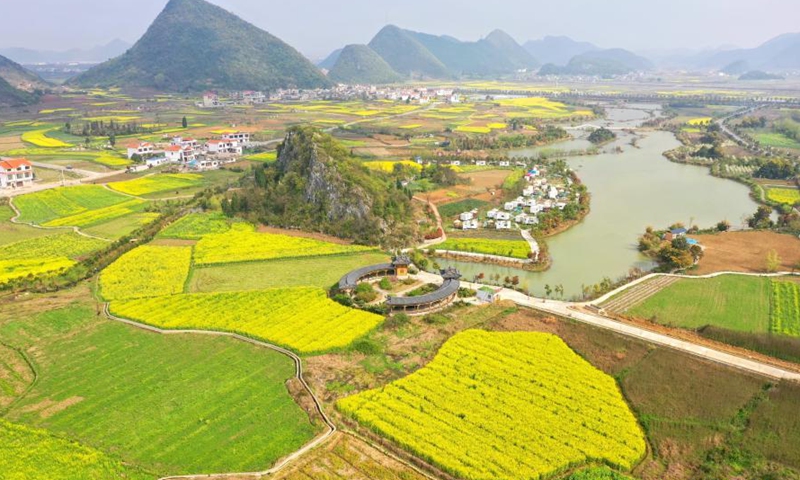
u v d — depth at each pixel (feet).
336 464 208.54
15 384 258.57
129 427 228.02
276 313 327.67
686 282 388.57
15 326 312.71
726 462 211.20
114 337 301.84
